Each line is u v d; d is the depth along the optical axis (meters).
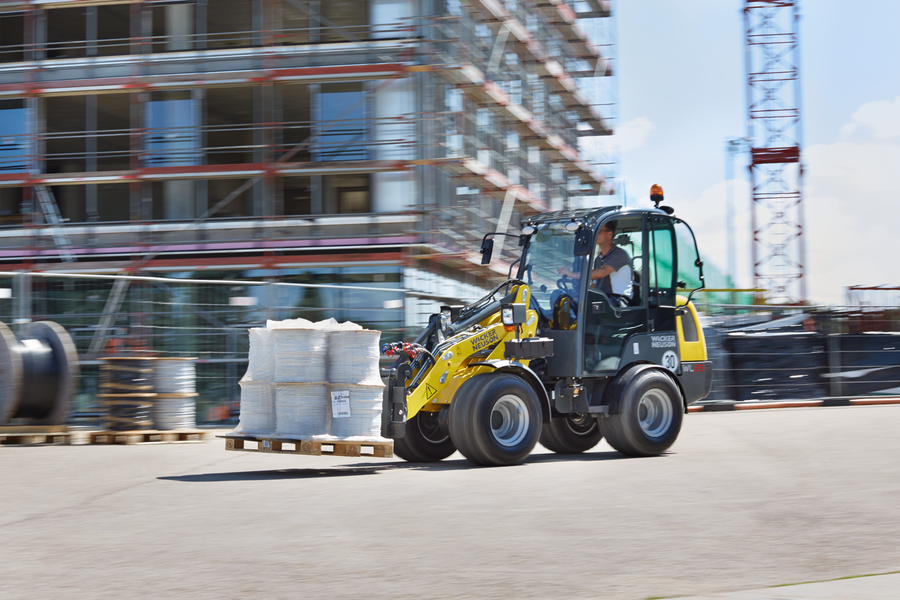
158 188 24.28
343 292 17.17
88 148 25.12
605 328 9.87
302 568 4.77
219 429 14.73
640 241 10.23
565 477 8.19
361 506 6.75
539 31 32.59
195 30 24.52
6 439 12.52
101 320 14.34
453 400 9.14
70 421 13.95
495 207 29.11
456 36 24.73
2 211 25.16
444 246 23.77
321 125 23.66
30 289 14.01
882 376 18.47
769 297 29.78
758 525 5.73
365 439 8.84
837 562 4.70
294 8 24.06
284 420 9.00
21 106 24.94
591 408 9.75
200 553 5.20
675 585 4.27
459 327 9.57
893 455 9.16
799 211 41.97
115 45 24.75
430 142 23.42
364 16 23.73
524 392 9.22
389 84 23.61
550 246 10.21
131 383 12.83
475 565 4.77
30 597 4.27
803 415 15.30
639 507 6.47
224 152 24.22
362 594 4.21
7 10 24.83
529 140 32.03
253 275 23.61
